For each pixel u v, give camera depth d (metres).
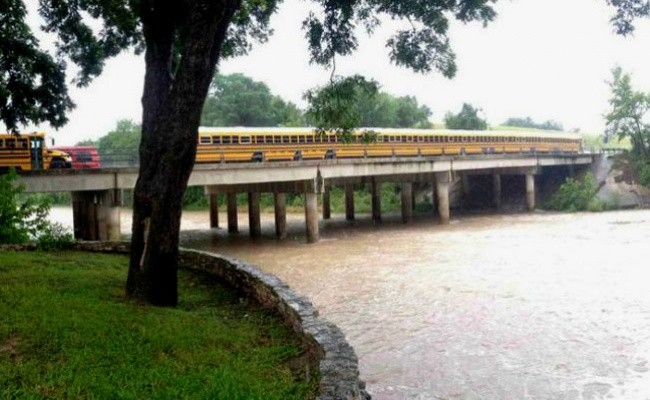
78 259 14.80
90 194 28.62
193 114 10.04
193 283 13.42
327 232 36.47
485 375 10.66
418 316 14.85
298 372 7.19
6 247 16.62
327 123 14.07
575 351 11.84
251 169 29.03
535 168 47.00
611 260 22.55
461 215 46.50
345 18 13.23
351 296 17.42
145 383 6.21
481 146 46.97
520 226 36.41
